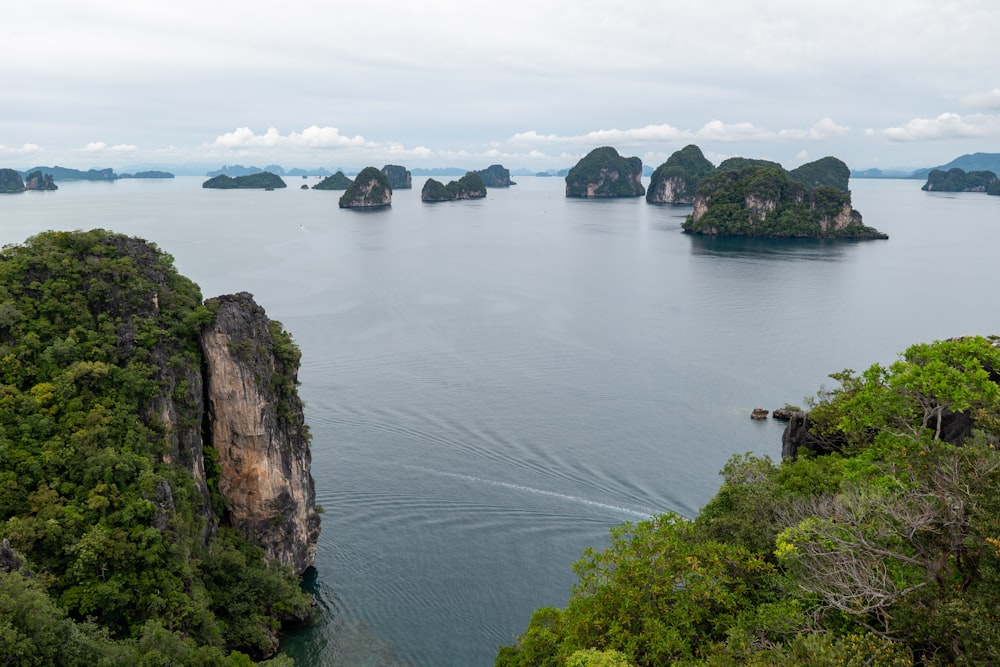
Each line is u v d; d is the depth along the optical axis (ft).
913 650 87.20
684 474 266.98
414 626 184.85
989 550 84.84
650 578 111.45
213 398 186.29
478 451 284.41
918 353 144.77
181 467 169.48
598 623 108.47
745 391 352.90
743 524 130.93
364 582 203.10
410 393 346.74
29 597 112.47
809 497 137.39
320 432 301.02
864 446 176.65
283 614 181.16
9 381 160.86
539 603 195.11
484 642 179.52
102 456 148.15
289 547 198.39
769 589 110.93
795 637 90.99
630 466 272.51
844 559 98.58
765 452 284.82
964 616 79.25
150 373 169.99
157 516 148.05
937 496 95.14
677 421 315.37
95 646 115.96
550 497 249.96
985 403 139.85
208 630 151.23
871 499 105.60
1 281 174.81
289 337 209.97
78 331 172.76
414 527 231.30
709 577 108.99
